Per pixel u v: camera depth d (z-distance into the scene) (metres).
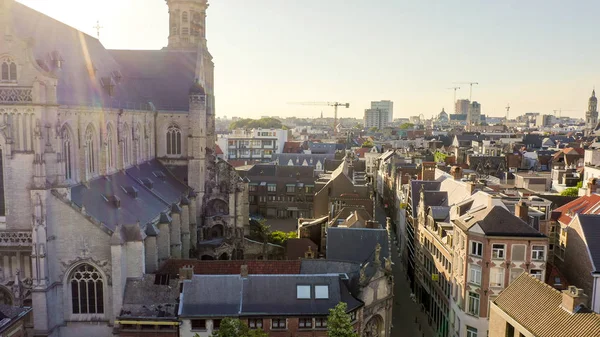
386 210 167.25
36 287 58.50
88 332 61.47
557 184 129.50
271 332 55.62
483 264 62.91
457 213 76.44
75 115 67.81
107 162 78.25
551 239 74.50
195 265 67.44
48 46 69.62
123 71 106.19
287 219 162.38
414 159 185.38
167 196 90.06
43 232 58.38
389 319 64.19
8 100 58.47
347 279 61.88
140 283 60.91
